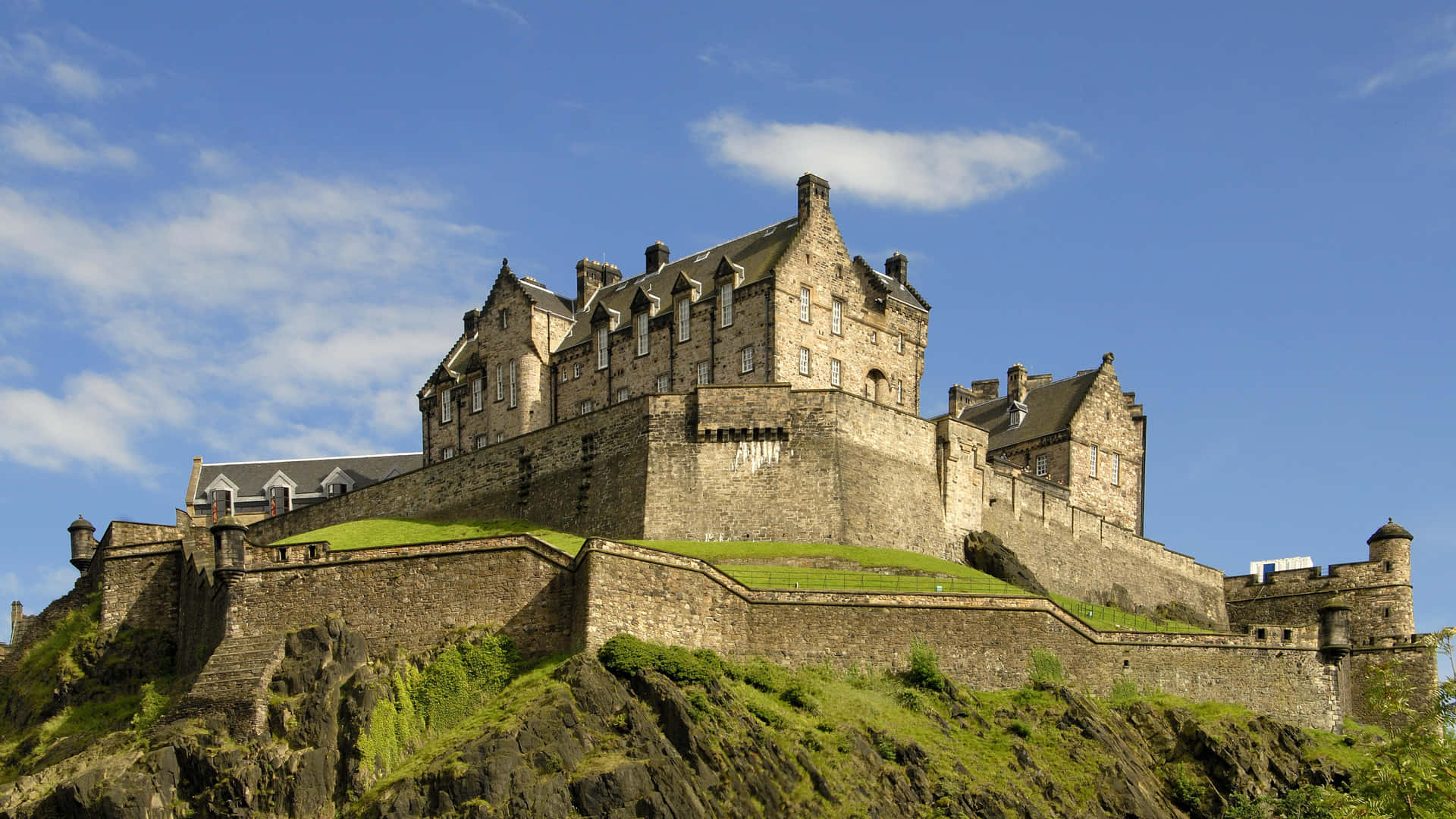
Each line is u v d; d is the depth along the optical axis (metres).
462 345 163.00
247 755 95.56
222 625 103.00
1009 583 125.69
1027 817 98.56
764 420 125.69
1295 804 106.75
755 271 136.38
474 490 136.25
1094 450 154.00
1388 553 147.62
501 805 87.12
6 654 129.62
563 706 91.94
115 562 113.19
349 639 100.88
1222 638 121.94
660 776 88.94
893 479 128.50
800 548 120.12
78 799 93.38
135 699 106.81
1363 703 139.00
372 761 95.56
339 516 143.62
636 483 125.31
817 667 106.31
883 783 96.62
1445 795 90.19
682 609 102.38
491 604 101.50
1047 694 109.94
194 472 179.50
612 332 145.62
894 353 143.00
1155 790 106.94
